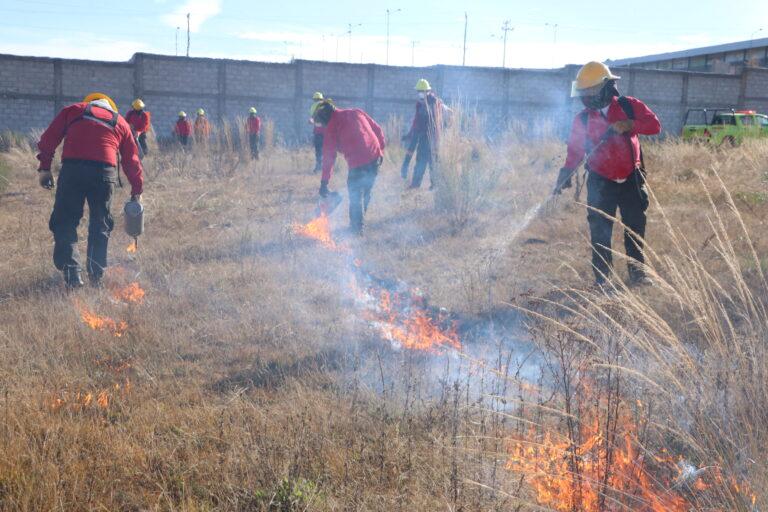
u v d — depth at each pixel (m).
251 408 3.62
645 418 3.04
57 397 3.70
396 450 3.14
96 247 5.99
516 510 2.66
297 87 28.38
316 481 2.92
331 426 3.41
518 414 3.41
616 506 2.66
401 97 29.42
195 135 16.91
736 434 2.71
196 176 13.71
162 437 3.34
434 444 3.20
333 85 28.73
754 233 6.82
